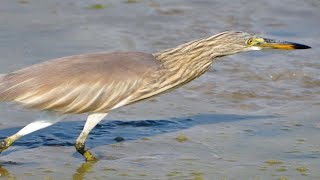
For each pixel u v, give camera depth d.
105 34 20.66
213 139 15.62
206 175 14.09
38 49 19.59
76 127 16.06
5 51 19.38
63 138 15.56
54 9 22.08
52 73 14.27
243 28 21.47
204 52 15.16
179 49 15.09
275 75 18.73
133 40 20.41
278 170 14.36
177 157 14.80
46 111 14.44
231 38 15.25
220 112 16.94
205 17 22.00
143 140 15.52
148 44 20.22
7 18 21.34
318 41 20.80
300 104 17.39
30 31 20.62
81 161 14.62
